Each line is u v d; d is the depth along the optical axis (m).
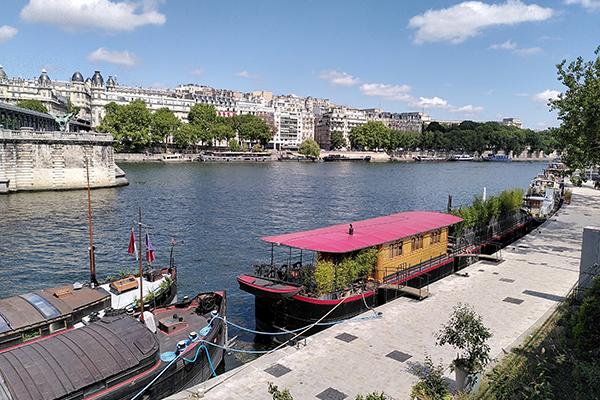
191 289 29.97
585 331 13.77
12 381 11.44
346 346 16.66
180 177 109.88
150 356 14.14
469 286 23.61
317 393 13.48
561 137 34.41
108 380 12.95
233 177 114.00
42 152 77.38
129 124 155.25
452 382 13.95
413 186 104.00
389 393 13.47
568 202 56.62
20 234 45.53
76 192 78.50
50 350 12.77
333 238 23.22
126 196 74.69
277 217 59.09
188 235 46.88
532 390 11.55
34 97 174.00
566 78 33.28
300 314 21.20
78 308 17.39
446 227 28.94
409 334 17.70
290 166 167.00
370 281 23.42
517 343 16.47
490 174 147.38
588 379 11.59
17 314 15.97
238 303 26.95
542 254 30.47
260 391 13.60
